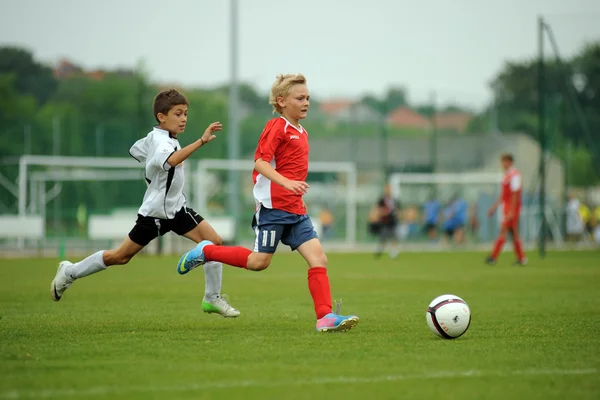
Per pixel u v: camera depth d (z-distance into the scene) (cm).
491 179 12850
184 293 4609
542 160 8738
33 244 10881
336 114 14275
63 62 13388
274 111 2831
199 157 12538
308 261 2786
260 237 2756
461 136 14088
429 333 2767
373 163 13962
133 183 11969
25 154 11888
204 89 13150
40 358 2227
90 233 9244
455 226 12050
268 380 1923
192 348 2408
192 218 2938
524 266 7269
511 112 14250
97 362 2162
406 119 14662
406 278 5853
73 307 3803
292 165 2773
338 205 13638
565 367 2097
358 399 1741
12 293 4575
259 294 4547
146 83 13112
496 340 2589
